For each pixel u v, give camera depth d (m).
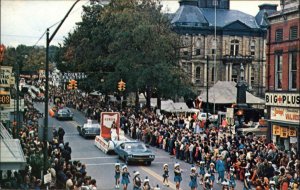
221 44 97.25
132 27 62.25
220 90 60.47
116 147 34.91
